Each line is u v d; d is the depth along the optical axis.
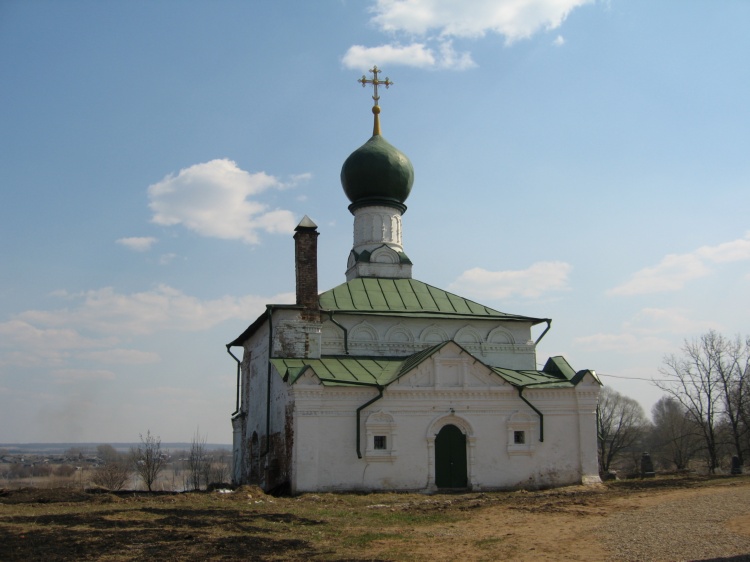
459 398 30.14
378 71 43.78
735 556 13.35
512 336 35.78
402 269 39.53
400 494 27.91
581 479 31.02
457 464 29.78
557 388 31.38
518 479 30.22
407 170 41.38
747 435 56.38
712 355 54.66
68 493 25.64
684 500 22.38
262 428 33.66
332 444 28.39
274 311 32.25
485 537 16.73
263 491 28.50
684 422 74.19
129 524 18.02
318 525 18.78
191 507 22.06
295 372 29.09
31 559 13.71
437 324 34.75
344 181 42.00
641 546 14.85
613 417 85.50
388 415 29.16
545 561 13.91
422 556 14.54
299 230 33.09
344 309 33.94
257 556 14.42
